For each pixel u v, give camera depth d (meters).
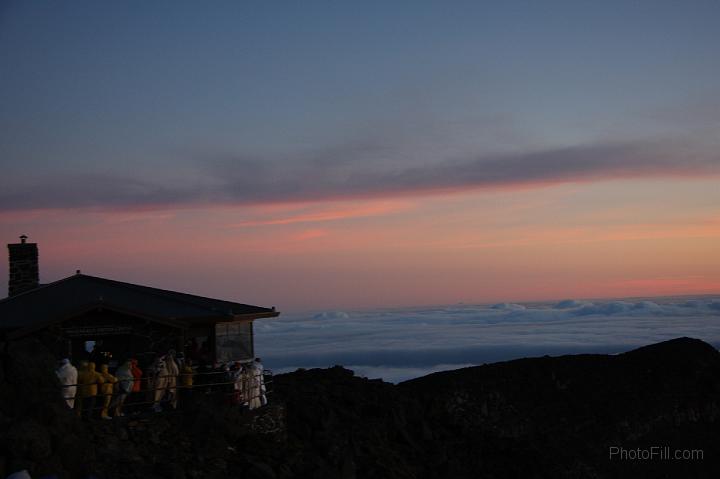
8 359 24.53
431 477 36.47
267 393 37.22
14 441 21.66
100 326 30.56
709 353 60.31
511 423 47.72
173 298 34.94
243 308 36.75
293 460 29.25
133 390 28.19
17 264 36.84
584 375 55.62
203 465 26.50
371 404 40.66
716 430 51.75
